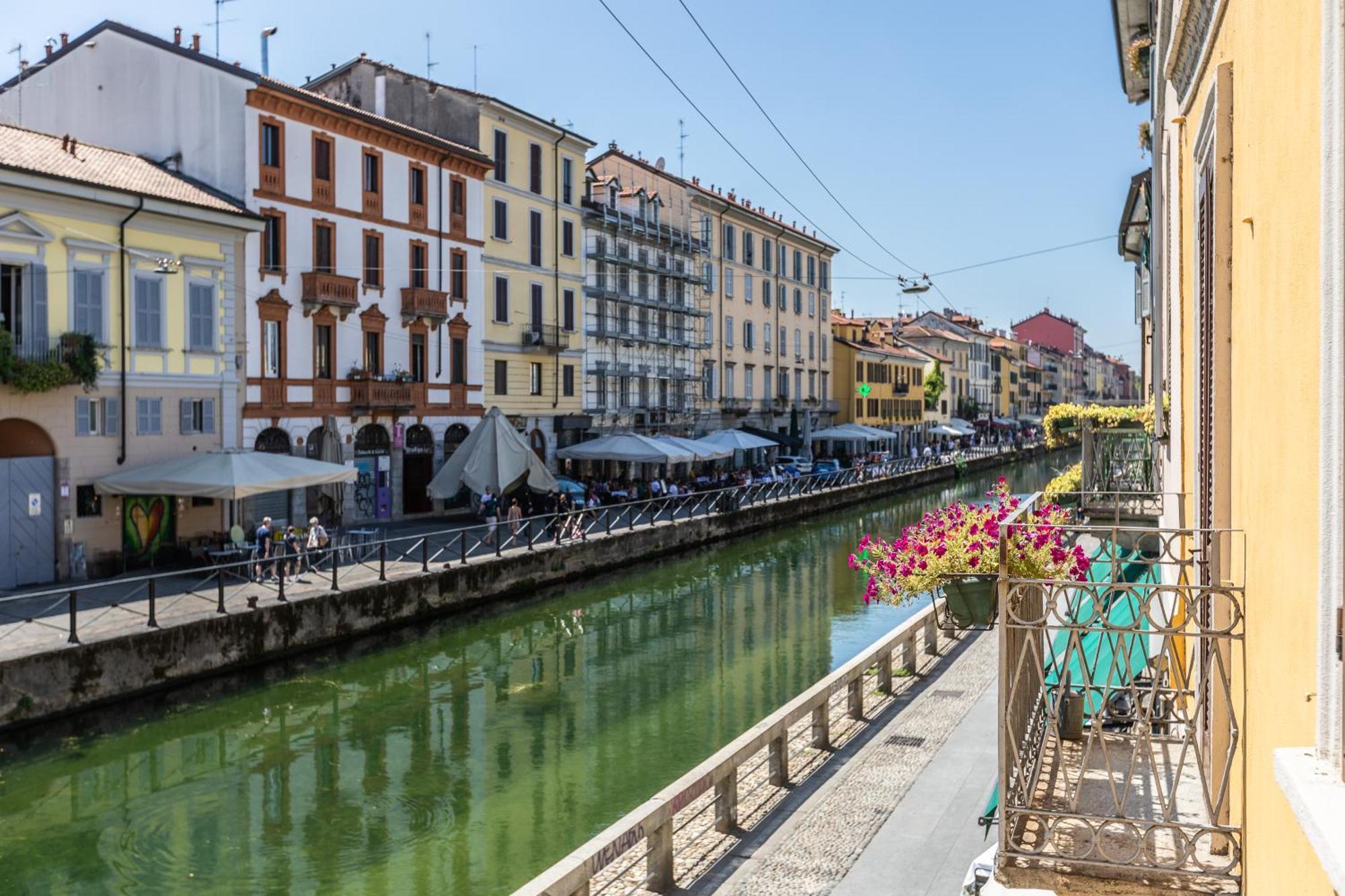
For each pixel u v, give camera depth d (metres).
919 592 6.91
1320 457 2.44
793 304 67.50
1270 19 3.23
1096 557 6.17
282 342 29.61
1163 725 6.82
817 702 11.52
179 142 29.45
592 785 14.27
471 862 11.76
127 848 12.13
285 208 29.84
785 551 37.41
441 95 38.62
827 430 61.56
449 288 36.38
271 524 24.41
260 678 18.81
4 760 14.51
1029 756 5.53
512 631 24.03
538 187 41.50
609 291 46.09
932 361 91.25
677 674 20.48
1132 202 19.45
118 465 24.00
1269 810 3.30
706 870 8.52
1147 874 4.32
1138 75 14.96
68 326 23.02
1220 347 4.52
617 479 42.59
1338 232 2.30
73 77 31.03
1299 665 2.80
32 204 22.22
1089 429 15.45
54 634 16.31
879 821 9.46
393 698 18.61
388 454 33.72
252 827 12.77
